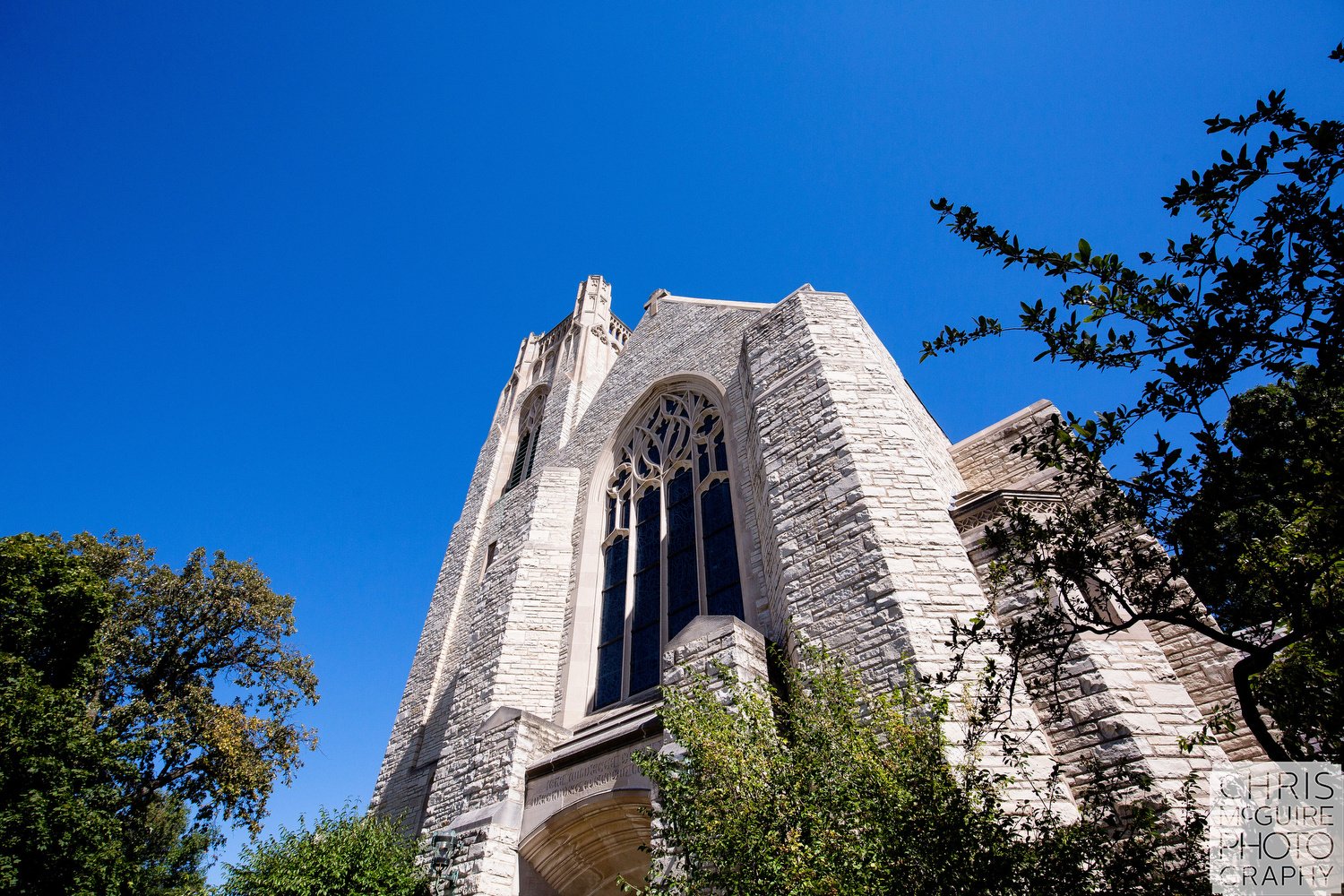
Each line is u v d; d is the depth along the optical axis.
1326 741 6.20
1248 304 5.22
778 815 7.39
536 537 22.94
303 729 28.81
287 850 15.06
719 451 20.72
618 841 13.52
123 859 19.06
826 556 13.22
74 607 21.14
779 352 17.84
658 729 13.13
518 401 39.69
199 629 28.98
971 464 19.38
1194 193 5.29
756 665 12.39
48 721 17.66
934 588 11.90
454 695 20.61
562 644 20.22
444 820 16.64
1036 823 7.17
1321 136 4.87
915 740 7.48
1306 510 5.61
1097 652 11.09
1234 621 6.18
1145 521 6.20
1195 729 10.68
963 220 6.38
